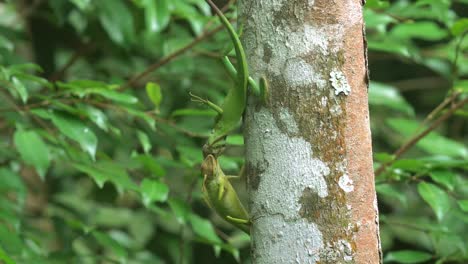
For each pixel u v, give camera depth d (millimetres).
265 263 1638
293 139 1633
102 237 2262
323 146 1627
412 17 2672
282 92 1642
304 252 1621
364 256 1626
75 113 2094
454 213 2178
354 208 1626
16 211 2359
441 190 2121
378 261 1641
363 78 1652
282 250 1629
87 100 2148
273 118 1644
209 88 2779
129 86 2457
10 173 2305
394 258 2250
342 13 1649
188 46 2387
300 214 1624
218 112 1697
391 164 2180
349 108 1636
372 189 1643
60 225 2529
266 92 1645
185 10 2396
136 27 2840
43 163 2092
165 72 2691
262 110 1651
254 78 1660
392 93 2600
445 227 2238
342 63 1642
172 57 2400
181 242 2314
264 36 1658
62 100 2146
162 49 2748
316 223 1620
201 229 2229
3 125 2748
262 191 1644
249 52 1669
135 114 2160
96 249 2650
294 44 1644
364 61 1658
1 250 1879
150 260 2787
